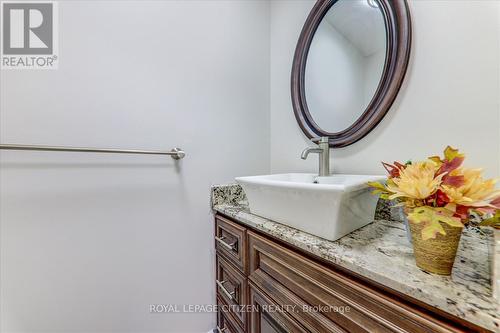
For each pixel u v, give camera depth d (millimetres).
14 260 754
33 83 774
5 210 742
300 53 1127
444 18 662
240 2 1229
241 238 827
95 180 875
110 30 892
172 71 1029
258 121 1300
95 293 880
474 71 611
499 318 295
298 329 571
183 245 1069
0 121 734
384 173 806
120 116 917
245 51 1247
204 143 1119
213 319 1151
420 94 713
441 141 671
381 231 655
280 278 643
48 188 798
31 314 776
